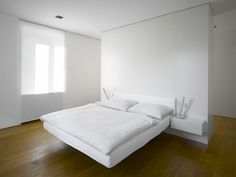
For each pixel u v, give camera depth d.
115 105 3.48
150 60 3.53
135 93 3.84
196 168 2.13
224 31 4.55
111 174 2.00
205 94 2.85
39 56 4.11
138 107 3.20
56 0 2.71
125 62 4.00
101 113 2.94
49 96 4.38
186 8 2.94
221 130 3.56
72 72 4.88
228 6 2.85
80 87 5.16
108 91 4.43
